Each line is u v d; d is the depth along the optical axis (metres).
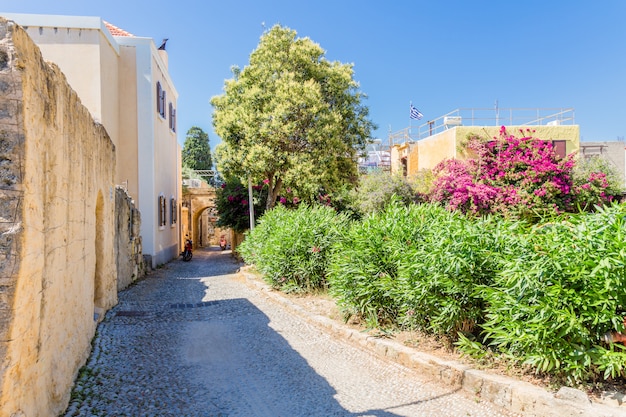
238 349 6.32
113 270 8.77
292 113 15.69
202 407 4.36
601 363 3.92
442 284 5.30
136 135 15.74
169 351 6.17
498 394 4.35
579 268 4.04
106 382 4.83
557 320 4.00
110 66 14.60
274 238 11.04
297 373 5.35
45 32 13.31
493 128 18.00
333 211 11.40
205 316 8.35
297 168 15.29
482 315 5.27
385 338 6.28
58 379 3.94
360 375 5.27
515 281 4.46
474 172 15.94
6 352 2.70
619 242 3.89
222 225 21.97
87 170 5.65
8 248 2.75
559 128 17.98
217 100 17.95
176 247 23.08
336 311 8.10
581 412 3.72
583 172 15.92
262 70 16.84
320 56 17.77
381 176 16.80
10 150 2.83
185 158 48.47
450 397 4.56
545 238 4.55
